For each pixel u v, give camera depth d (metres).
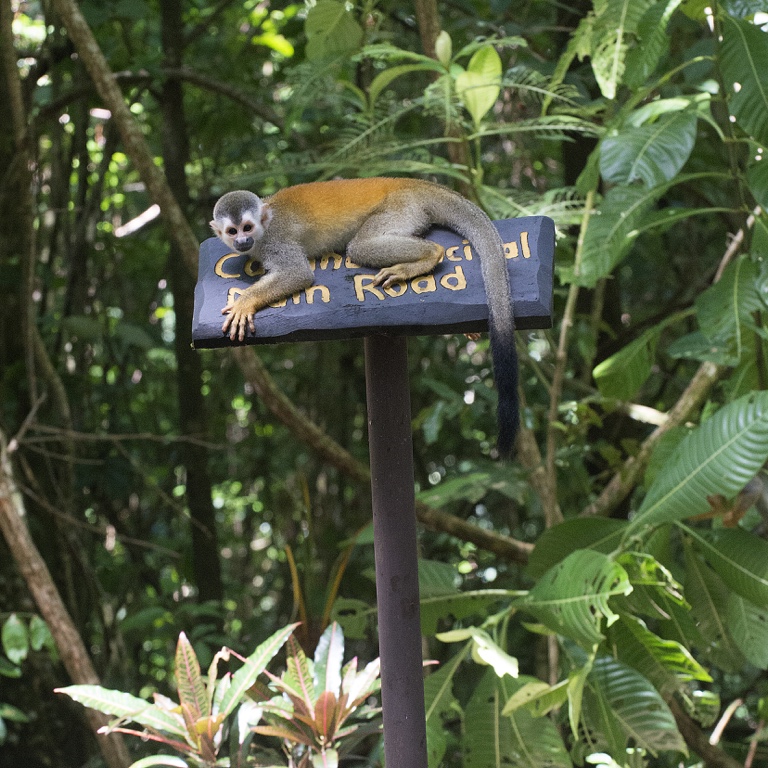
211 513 7.16
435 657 7.33
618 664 4.40
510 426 3.09
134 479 8.12
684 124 4.22
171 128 7.11
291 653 3.77
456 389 7.41
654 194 4.57
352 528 8.53
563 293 5.64
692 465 4.16
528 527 8.24
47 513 6.51
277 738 4.59
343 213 3.57
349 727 3.73
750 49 4.16
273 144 8.15
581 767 4.57
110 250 8.23
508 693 4.39
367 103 5.32
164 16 7.12
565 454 5.64
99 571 7.84
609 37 4.37
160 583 8.57
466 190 5.17
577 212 4.89
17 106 5.82
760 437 4.05
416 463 8.57
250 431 9.43
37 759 5.89
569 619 4.01
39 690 5.98
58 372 7.30
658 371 7.57
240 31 9.14
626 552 4.29
